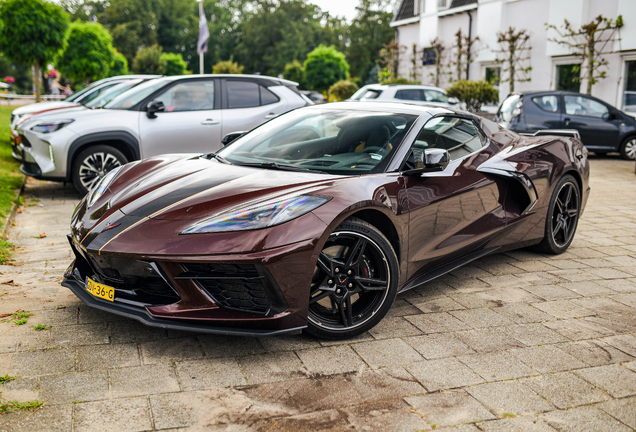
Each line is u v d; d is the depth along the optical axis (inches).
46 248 166.2
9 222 195.6
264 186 105.8
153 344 102.2
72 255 159.3
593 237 201.6
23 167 255.8
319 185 105.0
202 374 92.0
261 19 2915.8
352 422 79.7
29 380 87.1
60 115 252.4
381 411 82.9
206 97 277.4
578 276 155.3
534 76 680.4
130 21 2974.9
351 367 96.7
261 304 98.0
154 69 1497.3
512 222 153.0
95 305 101.7
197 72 3267.7
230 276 93.8
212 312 95.3
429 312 124.9
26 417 76.9
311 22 2977.4
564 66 647.8
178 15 3297.2
